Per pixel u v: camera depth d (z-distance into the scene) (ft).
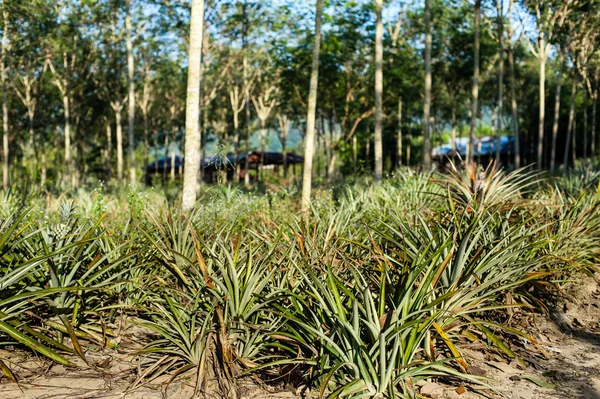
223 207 23.58
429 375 12.19
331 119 107.76
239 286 13.42
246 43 97.09
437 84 120.47
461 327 15.17
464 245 13.75
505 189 22.27
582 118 151.43
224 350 11.99
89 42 105.50
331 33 82.69
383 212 24.47
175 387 11.91
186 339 12.71
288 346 13.17
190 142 25.38
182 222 17.43
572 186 34.81
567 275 20.89
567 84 148.05
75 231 16.42
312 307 13.24
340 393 11.01
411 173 34.68
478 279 14.05
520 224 17.72
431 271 12.00
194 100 25.61
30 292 12.16
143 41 95.45
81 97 119.24
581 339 16.51
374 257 14.74
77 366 12.99
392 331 11.12
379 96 48.98
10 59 90.48
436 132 151.02
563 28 87.40
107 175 141.69
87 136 166.71
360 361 11.05
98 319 15.52
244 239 19.29
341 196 33.58
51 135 155.84
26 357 13.35
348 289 12.91
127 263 16.55
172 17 84.58
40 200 31.71
